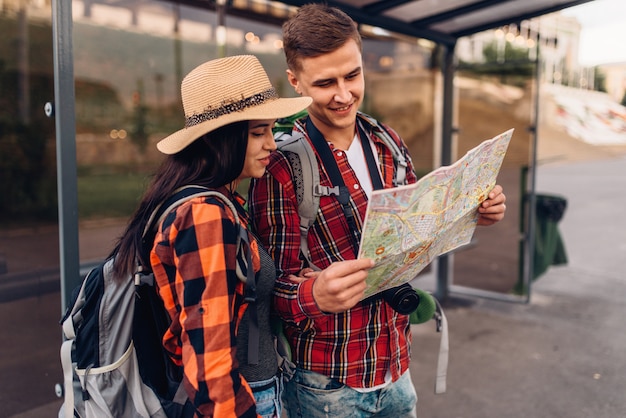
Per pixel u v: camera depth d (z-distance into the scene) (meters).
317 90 1.20
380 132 1.36
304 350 1.25
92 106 3.02
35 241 2.26
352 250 1.25
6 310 2.15
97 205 3.07
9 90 2.52
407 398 1.38
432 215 1.08
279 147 1.25
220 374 0.89
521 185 4.29
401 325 1.36
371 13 3.14
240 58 1.07
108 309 1.03
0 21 2.51
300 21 1.20
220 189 1.07
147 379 1.05
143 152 3.27
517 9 3.39
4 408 2.13
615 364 3.27
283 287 1.14
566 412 2.72
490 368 3.22
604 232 7.67
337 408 1.26
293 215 1.21
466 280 4.64
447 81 4.12
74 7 2.87
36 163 2.48
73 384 1.07
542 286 4.98
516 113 4.16
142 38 3.16
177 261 0.93
